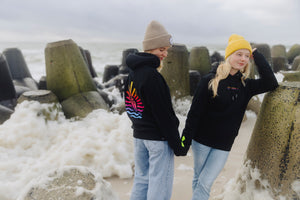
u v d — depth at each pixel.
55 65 4.27
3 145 3.05
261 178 1.72
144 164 1.73
